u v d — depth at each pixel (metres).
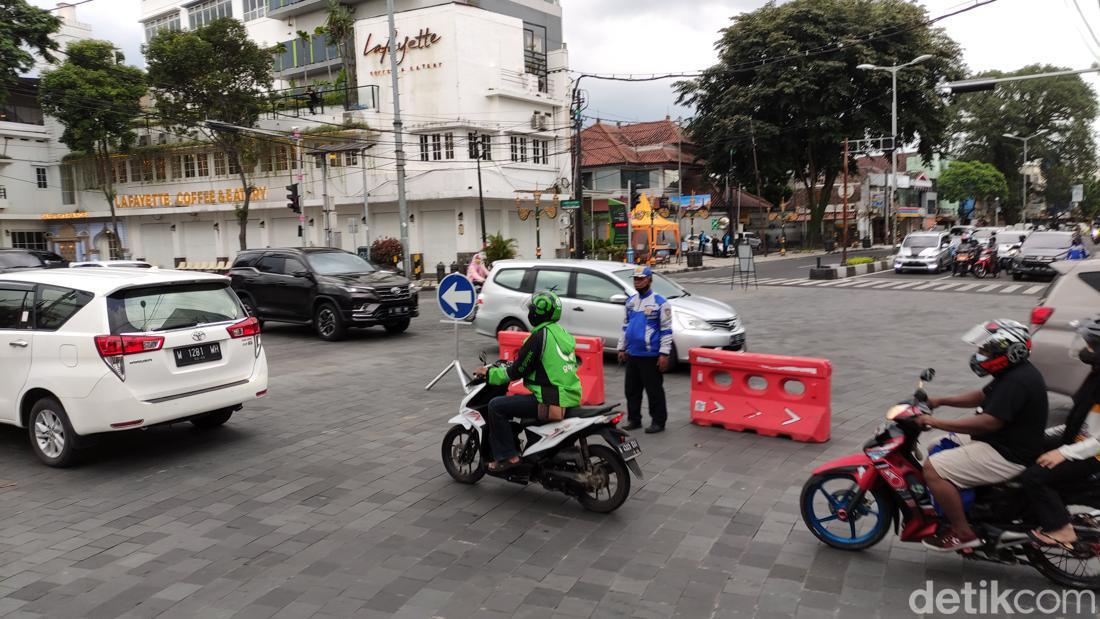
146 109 35.00
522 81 35.75
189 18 48.50
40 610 3.97
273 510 5.46
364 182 31.72
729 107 44.62
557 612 3.89
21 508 5.55
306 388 9.91
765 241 46.66
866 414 7.99
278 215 38.12
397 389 9.79
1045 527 3.91
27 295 6.77
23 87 42.69
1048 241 24.23
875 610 3.88
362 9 40.31
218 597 4.10
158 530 5.09
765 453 6.73
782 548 4.68
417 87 33.59
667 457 6.66
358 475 6.26
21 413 6.70
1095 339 3.90
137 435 7.59
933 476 4.11
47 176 43.50
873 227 62.47
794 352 11.95
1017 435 3.92
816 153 47.50
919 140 47.03
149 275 6.89
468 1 37.59
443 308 9.68
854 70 43.50
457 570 4.42
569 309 11.24
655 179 47.38
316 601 4.04
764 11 45.59
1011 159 70.88
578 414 5.25
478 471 5.91
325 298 14.43
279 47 35.09
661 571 4.38
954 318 15.69
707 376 7.79
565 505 5.53
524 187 35.78
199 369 6.79
